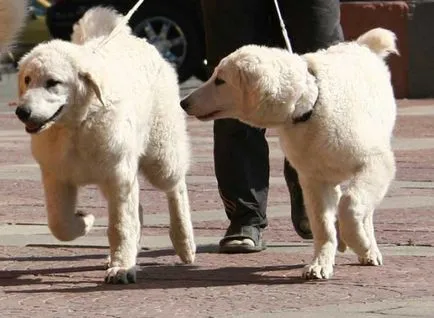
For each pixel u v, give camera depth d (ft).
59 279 37.32
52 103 34.60
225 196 41.73
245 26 41.01
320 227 36.63
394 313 31.40
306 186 36.81
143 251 42.29
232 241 41.42
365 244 36.52
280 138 36.83
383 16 99.04
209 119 36.22
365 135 35.78
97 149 35.42
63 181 36.63
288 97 34.81
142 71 37.93
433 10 98.58
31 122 34.45
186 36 103.30
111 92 35.22
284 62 34.94
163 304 33.17
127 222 36.42
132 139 36.24
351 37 99.40
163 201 52.80
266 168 42.01
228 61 35.53
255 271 38.11
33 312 32.37
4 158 67.05
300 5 40.70
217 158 41.73
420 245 41.52
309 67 36.09
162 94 38.93
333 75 35.86
